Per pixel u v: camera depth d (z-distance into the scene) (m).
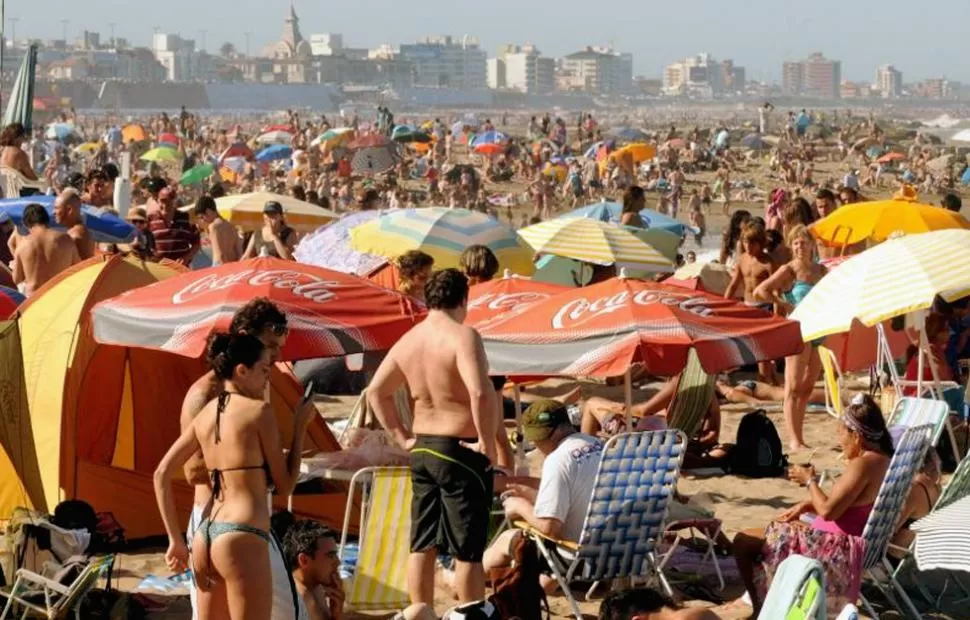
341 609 11.83
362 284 14.30
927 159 134.75
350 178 97.44
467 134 146.50
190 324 13.30
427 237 22.16
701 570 13.98
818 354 20.05
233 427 9.99
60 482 14.78
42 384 14.98
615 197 101.38
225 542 9.93
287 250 25.91
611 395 23.73
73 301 15.30
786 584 9.52
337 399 22.78
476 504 11.54
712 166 129.75
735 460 18.27
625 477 12.16
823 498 12.55
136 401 15.55
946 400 18.58
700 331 13.42
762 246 22.19
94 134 164.88
